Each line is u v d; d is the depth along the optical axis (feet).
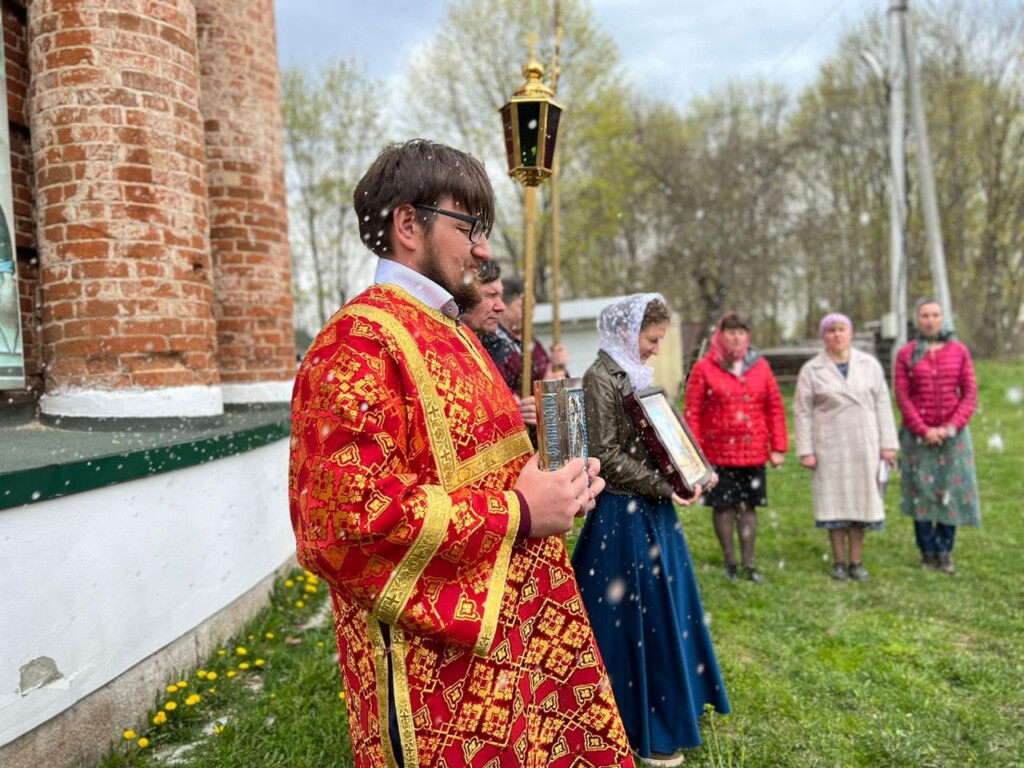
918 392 17.58
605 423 9.02
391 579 4.53
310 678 11.16
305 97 71.15
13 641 7.78
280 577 15.39
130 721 9.59
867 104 81.97
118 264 11.96
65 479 8.31
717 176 84.99
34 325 12.93
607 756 5.68
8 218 11.70
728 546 17.20
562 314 52.13
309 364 4.82
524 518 4.91
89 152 11.82
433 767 4.82
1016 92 85.25
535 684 5.46
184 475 11.16
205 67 17.48
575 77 71.10
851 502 16.70
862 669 12.24
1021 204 88.63
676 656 9.08
